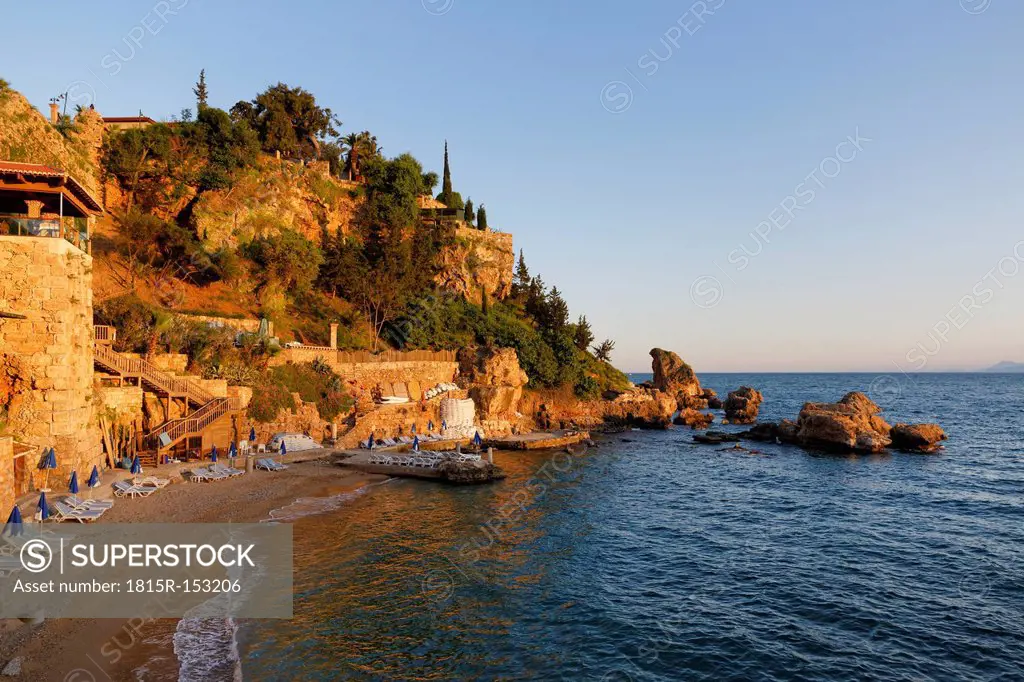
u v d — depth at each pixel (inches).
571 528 1339.8
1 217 1176.2
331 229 3134.8
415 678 679.7
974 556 1158.3
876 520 1441.9
